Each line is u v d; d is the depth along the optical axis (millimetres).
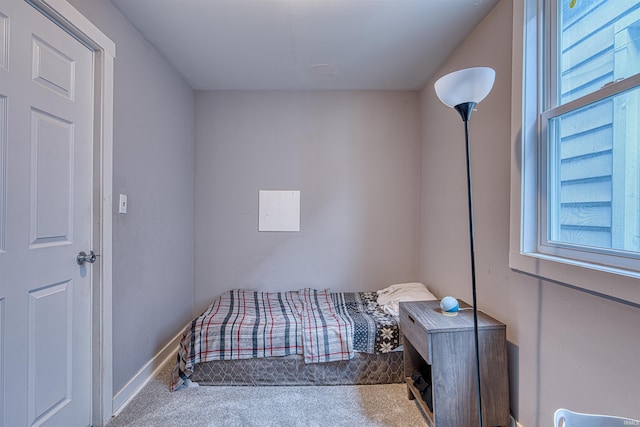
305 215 2873
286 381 1974
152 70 2070
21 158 1162
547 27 1368
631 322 948
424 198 2729
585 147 1197
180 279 2555
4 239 1106
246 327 2016
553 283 1244
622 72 1058
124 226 1738
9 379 1126
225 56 2225
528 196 1410
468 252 1931
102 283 1543
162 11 1708
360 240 2887
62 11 1275
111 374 1610
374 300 2617
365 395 1867
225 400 1804
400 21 1812
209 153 2855
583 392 1108
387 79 2623
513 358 1475
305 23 1832
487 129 1717
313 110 2859
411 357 1859
